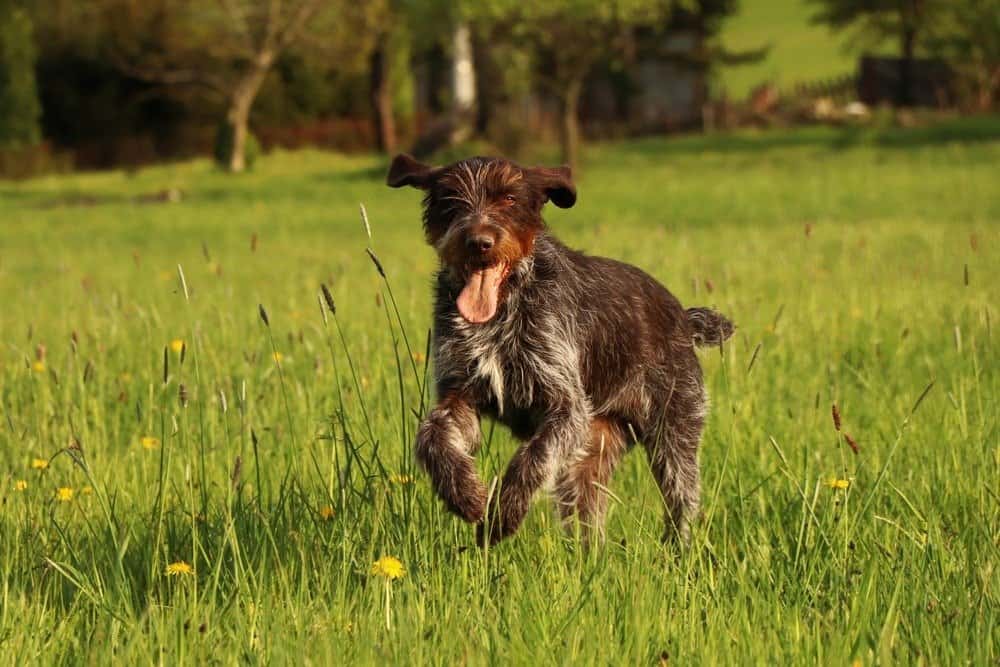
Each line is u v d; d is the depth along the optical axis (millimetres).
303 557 7445
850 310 16000
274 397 11938
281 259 28891
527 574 7676
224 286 21734
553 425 8578
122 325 15555
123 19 73625
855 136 65312
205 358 13555
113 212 49969
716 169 56250
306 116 81938
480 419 9148
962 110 76125
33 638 6801
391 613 6996
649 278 10211
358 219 41656
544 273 8961
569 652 6352
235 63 77188
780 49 118938
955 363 12766
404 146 81312
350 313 17031
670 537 8758
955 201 37000
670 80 85812
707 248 25844
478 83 59375
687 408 9883
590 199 44125
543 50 57062
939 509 8594
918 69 82688
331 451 9797
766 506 8773
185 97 78250
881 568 7473
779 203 39438
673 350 9969
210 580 7395
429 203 9227
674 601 7141
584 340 9211
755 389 11961
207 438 10461
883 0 81938
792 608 6984
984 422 9922
